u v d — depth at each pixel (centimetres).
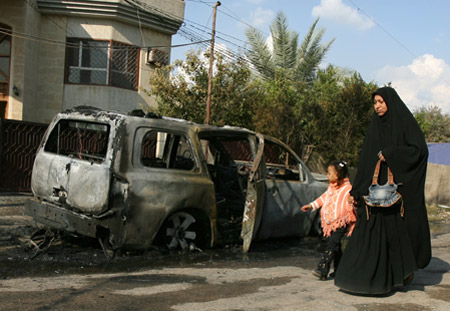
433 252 736
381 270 405
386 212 412
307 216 770
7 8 1518
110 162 525
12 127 1093
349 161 1734
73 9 1627
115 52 1691
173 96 1638
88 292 405
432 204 1747
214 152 758
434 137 4094
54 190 571
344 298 417
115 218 522
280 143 746
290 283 477
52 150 612
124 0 1627
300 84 2078
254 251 663
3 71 1555
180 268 526
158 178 550
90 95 1670
